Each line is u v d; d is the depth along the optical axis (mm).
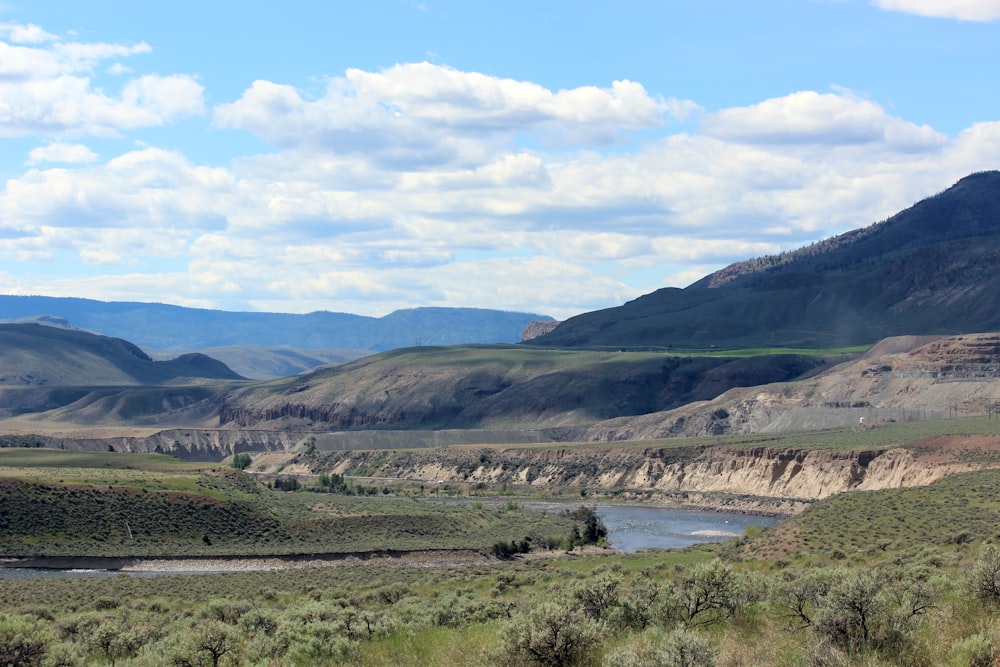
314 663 32250
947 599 29406
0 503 135125
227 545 138500
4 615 45938
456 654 30359
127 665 36281
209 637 37156
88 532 134250
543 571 100438
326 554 137250
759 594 33562
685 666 23000
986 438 182750
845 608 26094
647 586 37750
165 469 182750
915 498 110312
